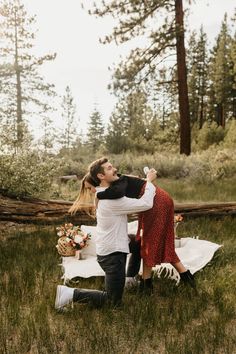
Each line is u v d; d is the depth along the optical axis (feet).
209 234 22.11
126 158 56.75
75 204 14.57
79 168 51.65
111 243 13.43
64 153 60.23
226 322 12.79
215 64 169.89
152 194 13.69
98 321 12.88
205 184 42.70
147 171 14.74
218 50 166.30
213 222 24.34
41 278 16.80
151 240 14.40
